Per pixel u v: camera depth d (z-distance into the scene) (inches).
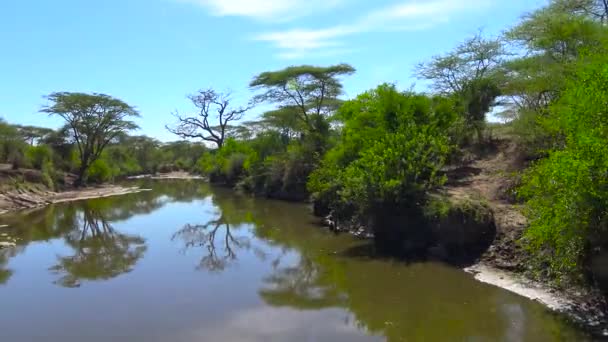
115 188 2162.9
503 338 399.9
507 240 584.7
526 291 490.3
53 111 2087.8
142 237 943.7
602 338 379.6
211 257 744.3
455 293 511.2
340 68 1667.1
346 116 1086.4
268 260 711.1
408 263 636.1
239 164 2143.2
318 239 834.2
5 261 743.1
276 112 1904.5
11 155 1875.0
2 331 449.4
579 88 408.8
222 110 2650.1
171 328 448.5
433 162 753.0
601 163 373.4
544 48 884.6
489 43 1120.8
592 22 827.4
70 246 861.2
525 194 466.0
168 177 3368.6
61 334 439.5
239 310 494.0
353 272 613.3
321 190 1005.2
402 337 415.8
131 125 2273.6
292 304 509.0
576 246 416.8
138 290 570.9
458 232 629.3
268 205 1369.3
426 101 928.3
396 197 696.4
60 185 1942.7
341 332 430.9
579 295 446.9
